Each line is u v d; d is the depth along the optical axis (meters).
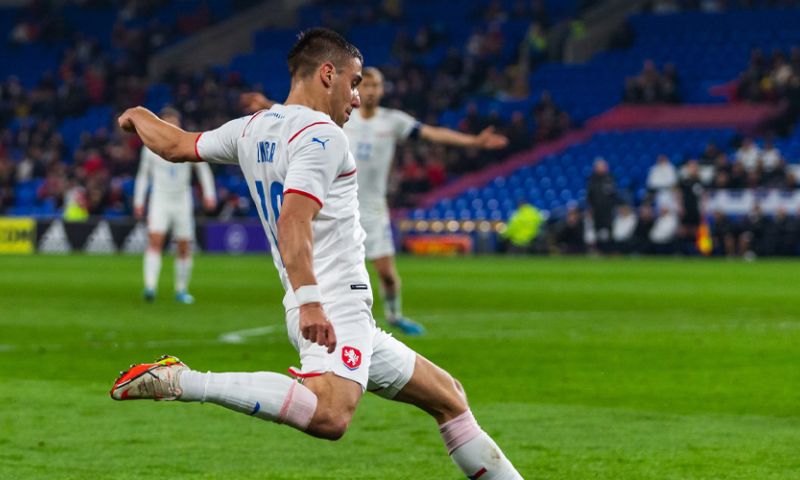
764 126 97.50
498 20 117.00
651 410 21.78
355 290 12.56
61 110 119.25
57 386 24.41
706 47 109.12
